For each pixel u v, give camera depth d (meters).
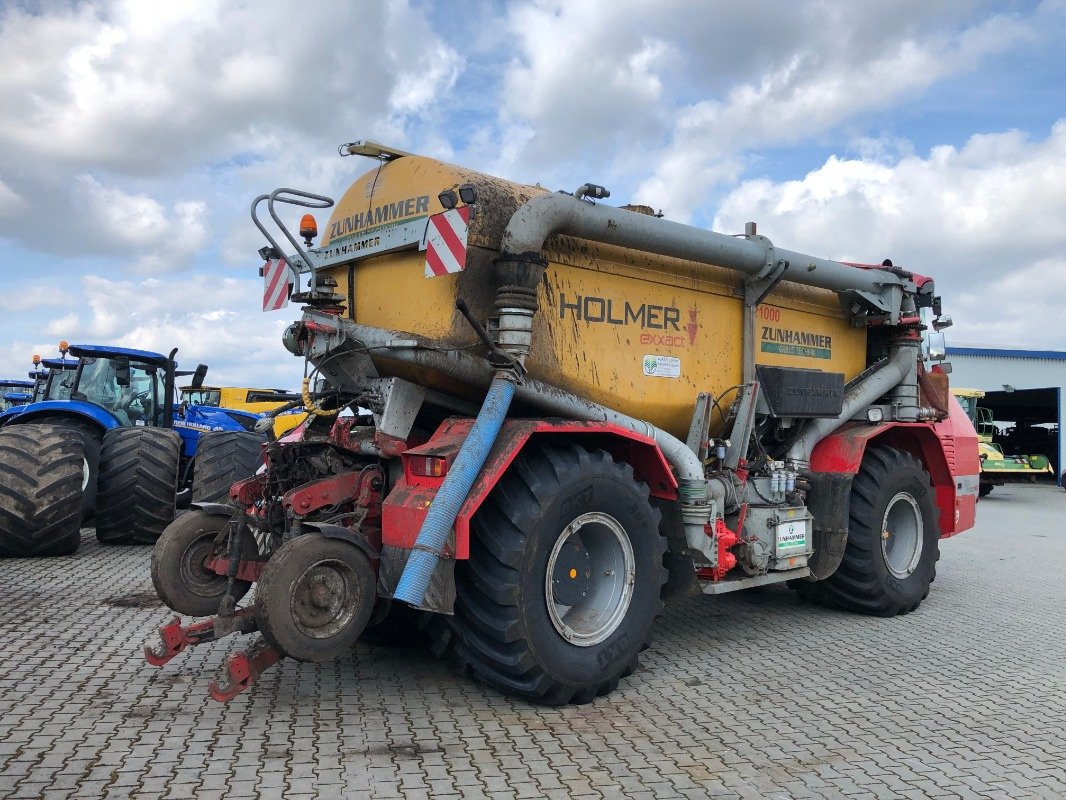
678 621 5.64
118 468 7.59
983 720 3.72
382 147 4.41
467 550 3.48
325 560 3.42
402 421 4.07
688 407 5.08
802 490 5.51
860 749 3.34
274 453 4.36
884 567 5.72
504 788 2.88
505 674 3.73
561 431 3.91
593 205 4.21
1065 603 6.38
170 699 3.68
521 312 3.89
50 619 5.00
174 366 9.94
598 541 4.04
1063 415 23.77
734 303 5.38
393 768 3.02
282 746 3.19
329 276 4.73
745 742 3.39
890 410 6.25
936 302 6.93
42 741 3.16
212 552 4.28
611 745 3.32
